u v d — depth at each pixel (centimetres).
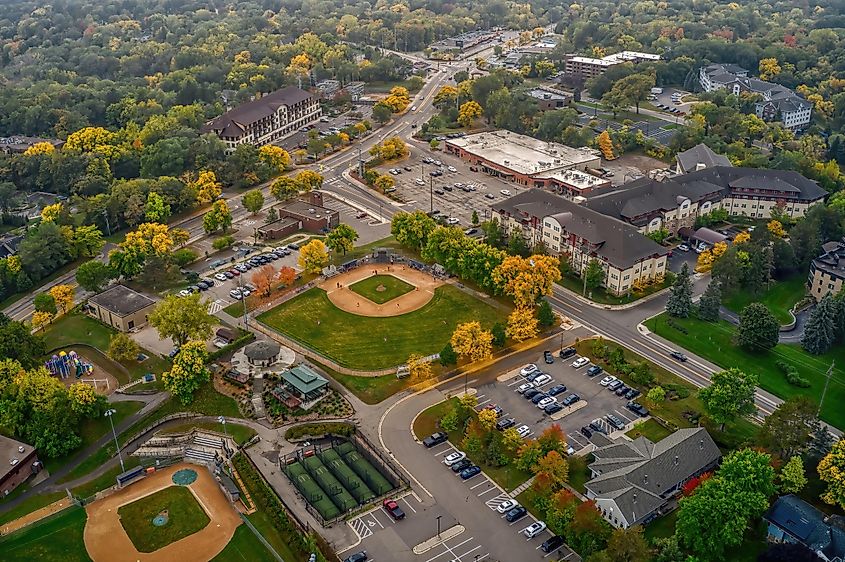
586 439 19500
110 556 16425
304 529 16850
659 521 16675
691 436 18362
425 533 16738
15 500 18050
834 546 15300
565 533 16188
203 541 16800
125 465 19238
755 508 15788
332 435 19938
